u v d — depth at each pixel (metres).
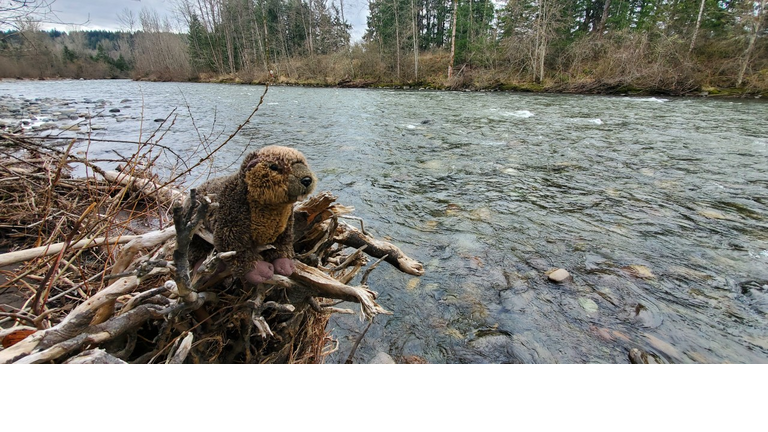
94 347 1.34
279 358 1.89
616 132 10.08
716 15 24.36
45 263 1.87
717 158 7.52
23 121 9.84
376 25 36.66
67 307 1.92
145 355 1.49
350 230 2.50
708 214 4.96
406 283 3.50
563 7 27.66
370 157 7.79
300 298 1.78
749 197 5.53
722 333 2.83
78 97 19.41
